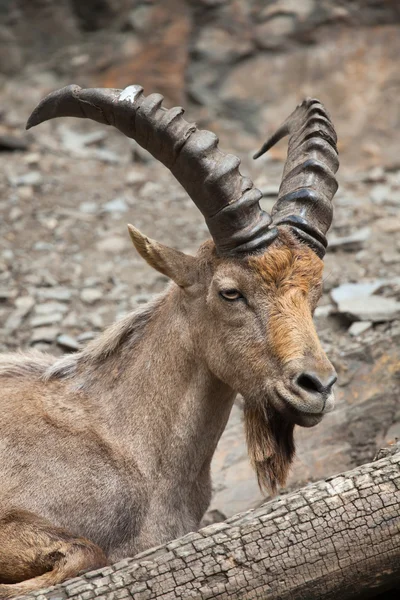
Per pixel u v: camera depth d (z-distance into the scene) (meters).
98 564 11.29
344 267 21.88
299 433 16.12
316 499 10.61
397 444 11.92
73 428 12.25
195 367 12.02
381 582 10.69
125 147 30.98
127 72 32.56
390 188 27.41
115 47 33.03
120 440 12.27
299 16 31.69
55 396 12.64
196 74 31.88
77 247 23.81
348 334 18.55
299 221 11.55
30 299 21.23
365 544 10.52
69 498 11.76
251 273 11.12
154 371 12.30
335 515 10.53
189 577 10.27
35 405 12.44
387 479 10.70
